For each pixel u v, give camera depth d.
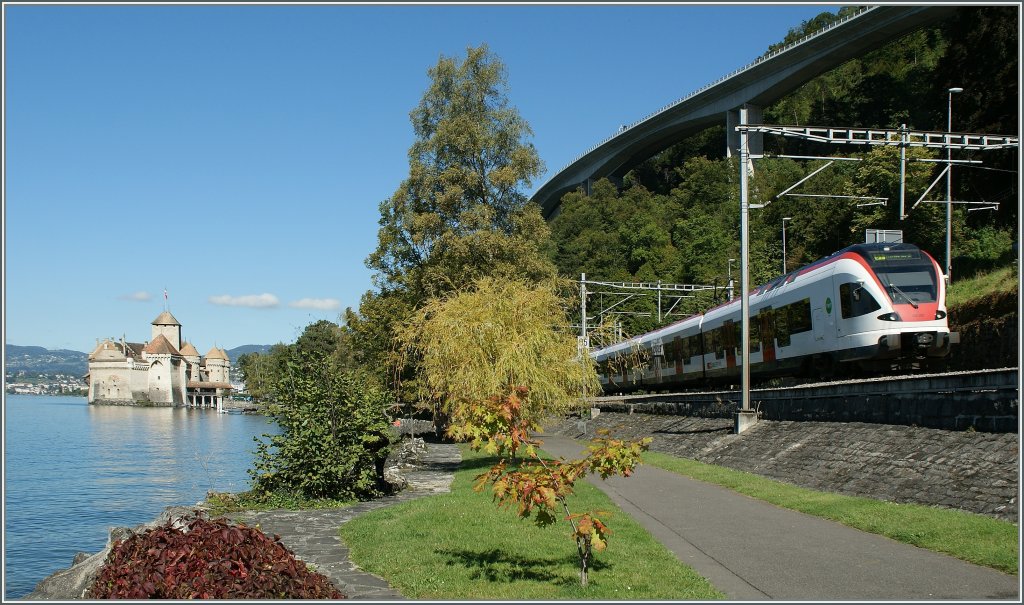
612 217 110.62
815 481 17.03
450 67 42.19
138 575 7.22
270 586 7.35
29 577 19.45
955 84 50.34
